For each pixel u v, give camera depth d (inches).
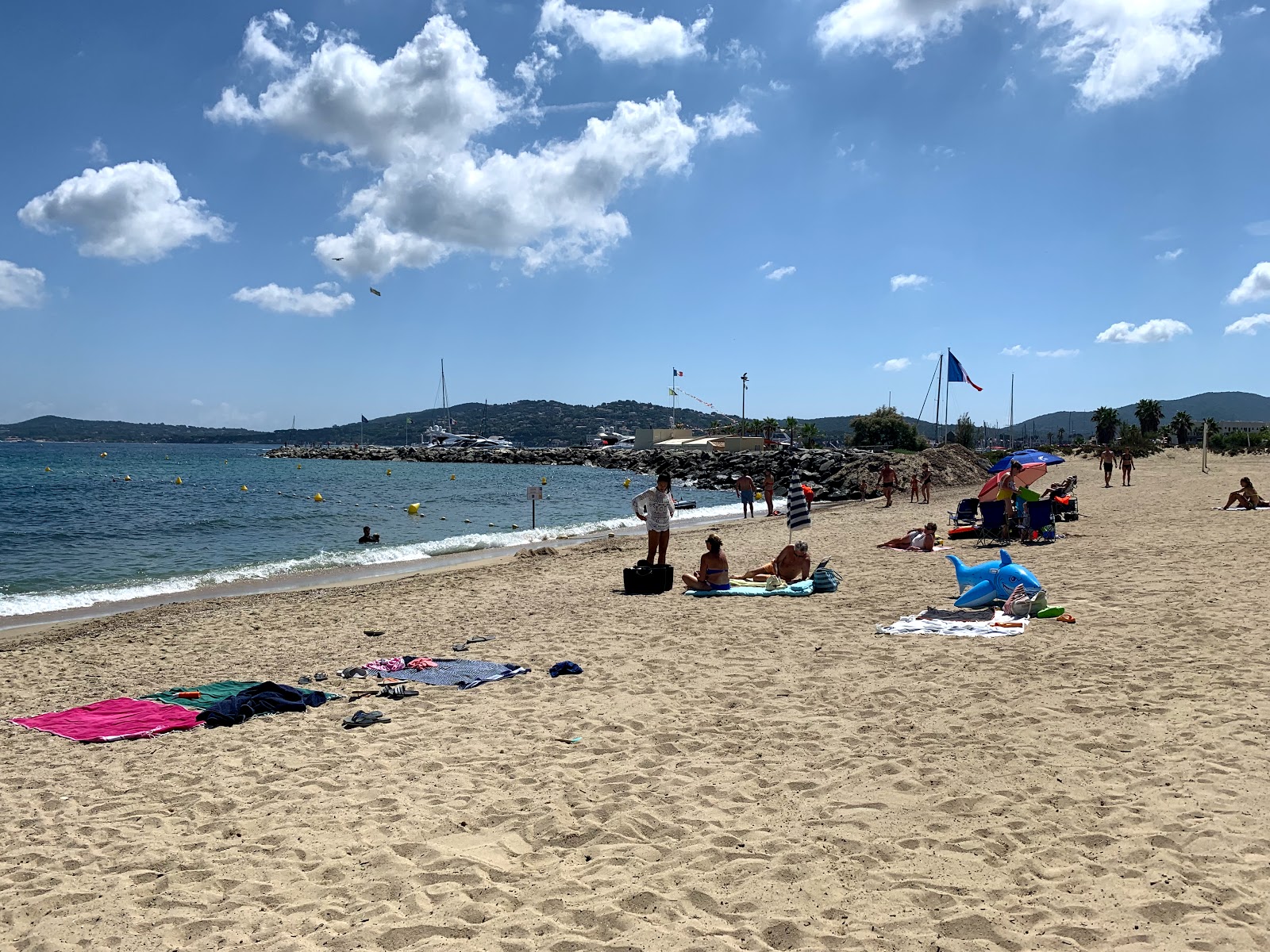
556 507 1502.2
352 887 164.2
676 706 276.8
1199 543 573.3
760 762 223.8
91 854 182.9
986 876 158.2
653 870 167.6
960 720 246.8
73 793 219.8
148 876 171.3
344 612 494.0
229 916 154.4
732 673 313.7
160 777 228.1
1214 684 263.7
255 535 1029.2
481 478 2701.8
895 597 444.1
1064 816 180.2
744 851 173.8
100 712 292.5
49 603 582.6
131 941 147.0
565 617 442.6
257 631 445.1
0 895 165.0
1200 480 1396.4
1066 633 343.3
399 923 149.5
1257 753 205.6
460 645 382.3
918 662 313.6
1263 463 2180.1
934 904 149.4
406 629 438.0
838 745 233.0
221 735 264.4
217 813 203.5
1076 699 257.8
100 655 394.0
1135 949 132.3
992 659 310.5
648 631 392.2
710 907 152.7
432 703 291.9
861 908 149.3
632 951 138.6
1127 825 174.4
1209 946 131.6
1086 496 1120.2
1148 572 470.6
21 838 192.5
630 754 234.7
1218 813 175.8
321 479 2431.1
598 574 616.7
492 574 636.1
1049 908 145.9
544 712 276.7
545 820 192.5
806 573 501.0
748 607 438.9
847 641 352.8
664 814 194.1
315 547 914.7
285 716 282.8
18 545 911.7
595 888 161.3
